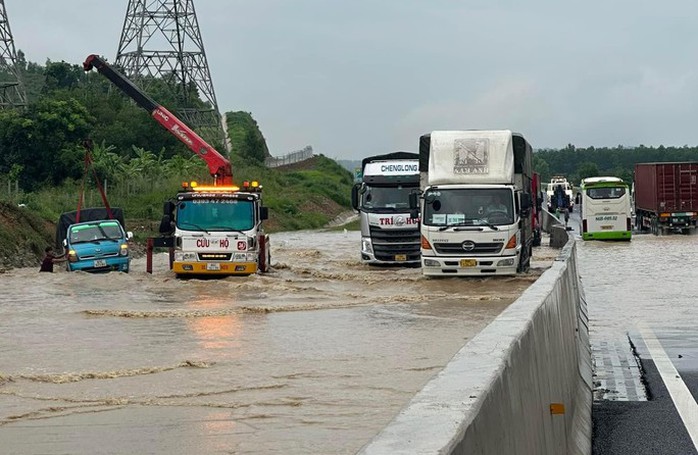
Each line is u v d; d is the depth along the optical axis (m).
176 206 30.89
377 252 34.56
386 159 35.16
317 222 91.69
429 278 28.56
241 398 11.31
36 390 12.02
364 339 16.42
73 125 68.44
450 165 28.33
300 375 12.78
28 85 141.00
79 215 39.78
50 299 25.14
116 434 9.62
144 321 19.77
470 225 27.95
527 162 32.16
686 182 62.47
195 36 92.75
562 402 8.64
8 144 66.94
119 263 34.03
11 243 42.72
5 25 77.38
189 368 13.51
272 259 41.72
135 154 84.50
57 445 9.18
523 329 6.45
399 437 3.45
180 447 9.04
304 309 21.89
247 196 30.44
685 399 11.65
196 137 35.88
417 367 13.34
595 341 16.48
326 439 9.27
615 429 10.27
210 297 25.41
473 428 3.89
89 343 16.36
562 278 12.34
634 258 39.75
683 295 24.33
